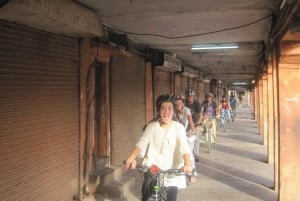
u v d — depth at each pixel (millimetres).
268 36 8672
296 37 6336
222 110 22656
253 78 31047
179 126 4625
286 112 7172
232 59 16156
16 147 5160
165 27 8375
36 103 5703
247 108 63062
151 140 4629
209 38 9992
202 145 15523
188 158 4430
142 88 11836
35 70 5688
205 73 25484
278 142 7309
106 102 8906
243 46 11414
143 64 11977
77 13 5785
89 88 7754
